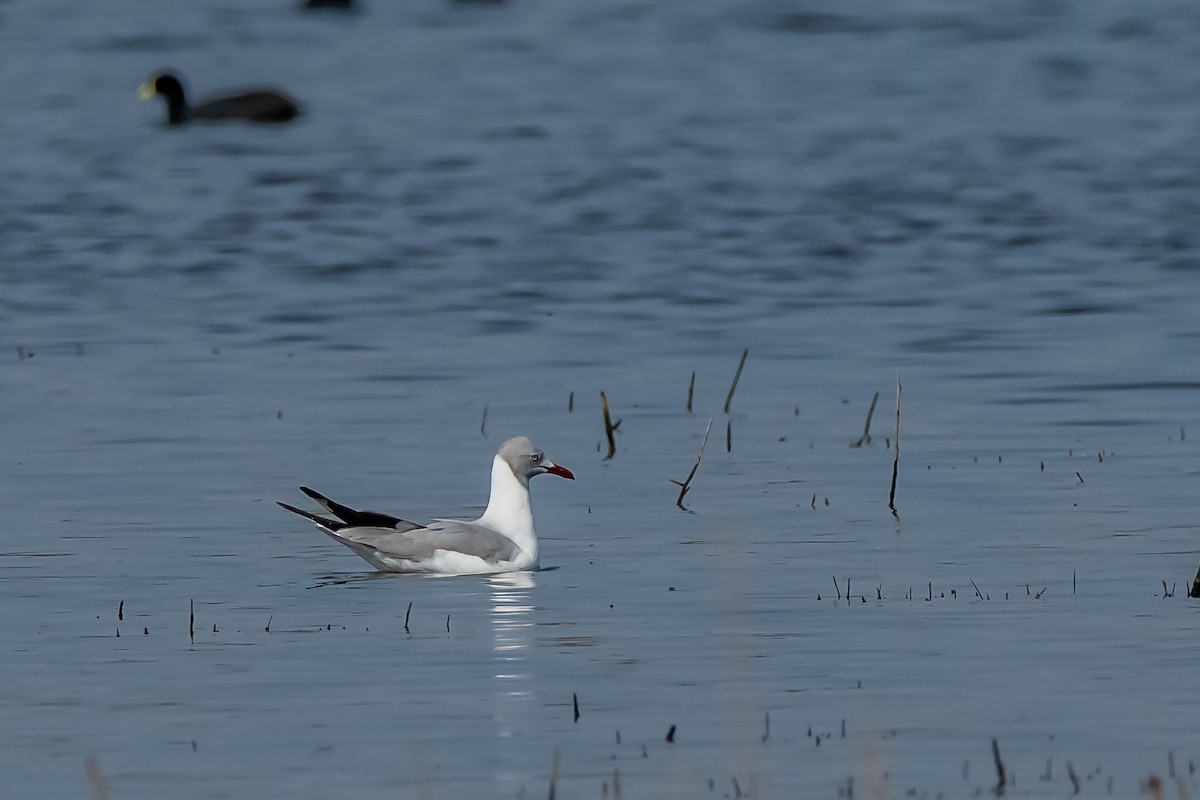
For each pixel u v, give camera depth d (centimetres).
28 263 3522
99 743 1200
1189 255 3469
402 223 3931
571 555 1681
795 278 3331
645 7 7331
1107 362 2588
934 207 4047
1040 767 1141
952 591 1537
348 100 5606
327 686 1304
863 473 2000
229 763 1162
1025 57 6203
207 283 3334
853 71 6003
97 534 1766
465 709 1255
